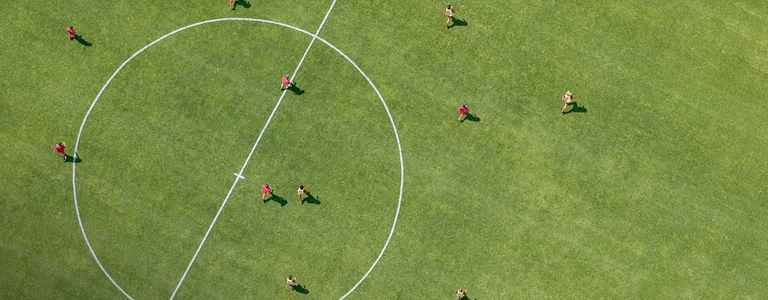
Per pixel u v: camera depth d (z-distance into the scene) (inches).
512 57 1475.1
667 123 1461.6
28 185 1466.5
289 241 1460.4
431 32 1482.5
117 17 1491.1
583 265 1446.9
